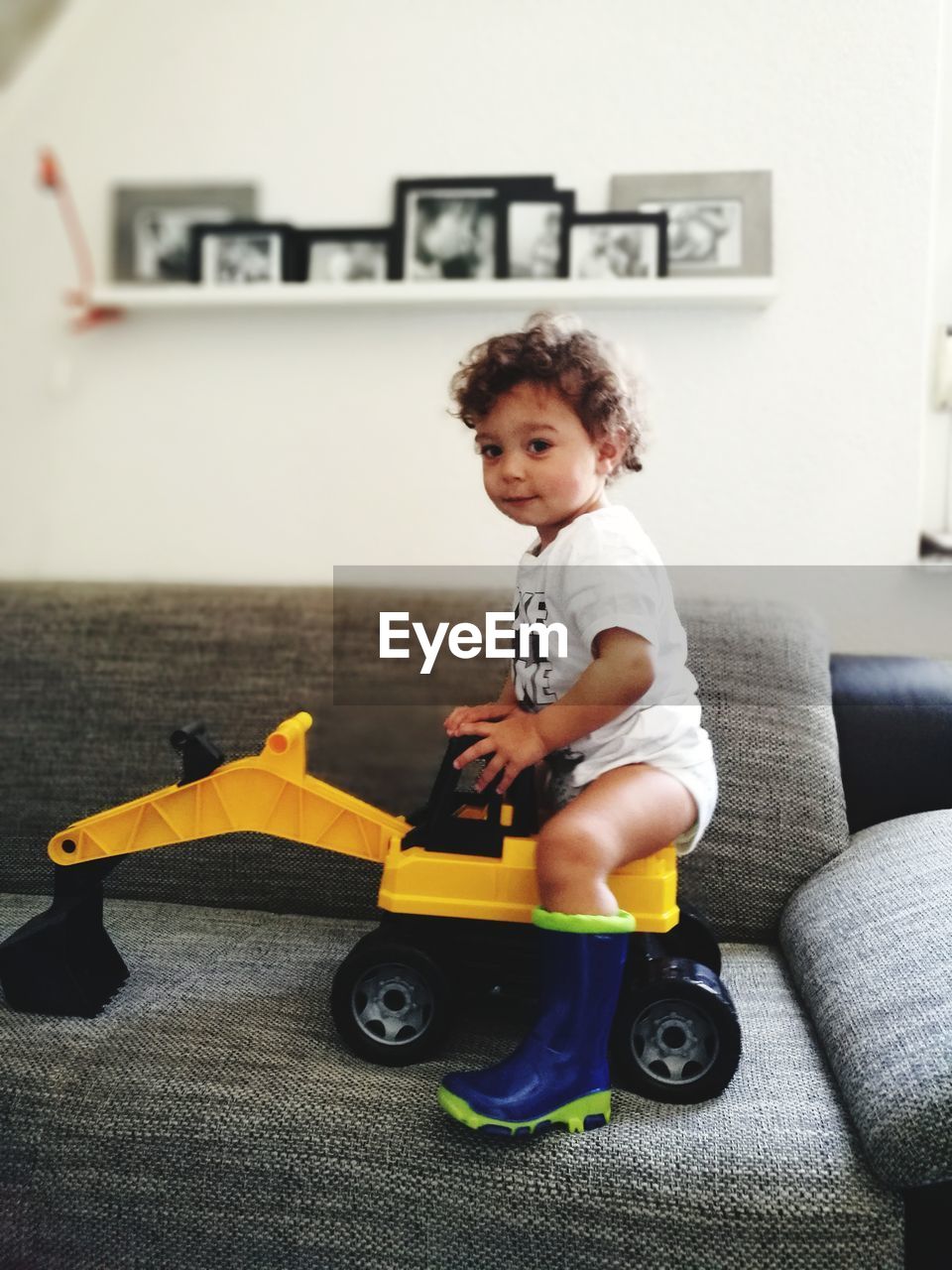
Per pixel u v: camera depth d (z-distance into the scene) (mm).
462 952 963
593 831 888
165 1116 842
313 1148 819
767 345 1501
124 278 1604
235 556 1634
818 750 1241
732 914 1205
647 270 1484
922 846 1109
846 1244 756
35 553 1678
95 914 1029
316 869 1244
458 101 1529
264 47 1562
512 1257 790
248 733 1287
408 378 1571
